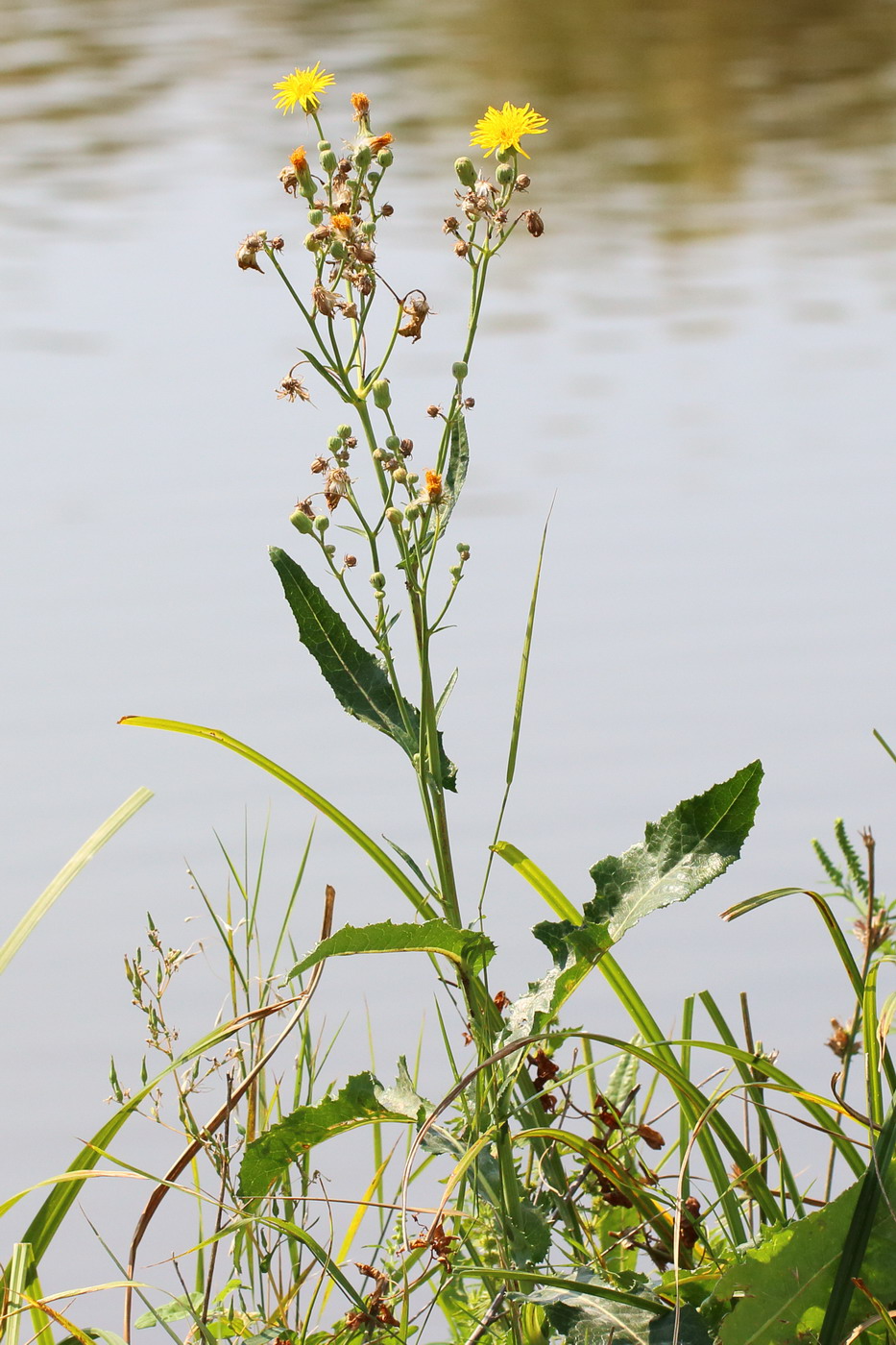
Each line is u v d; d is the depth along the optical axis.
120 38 50.53
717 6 55.44
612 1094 5.26
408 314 5.01
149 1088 5.04
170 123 37.28
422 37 49.56
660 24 52.19
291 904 5.25
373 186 5.03
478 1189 5.05
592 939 4.98
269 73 43.62
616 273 23.47
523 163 32.94
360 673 5.04
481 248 5.03
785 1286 4.94
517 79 42.88
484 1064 4.93
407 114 36.75
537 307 21.38
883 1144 4.94
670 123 37.19
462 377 5.02
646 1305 4.95
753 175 31.55
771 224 27.05
